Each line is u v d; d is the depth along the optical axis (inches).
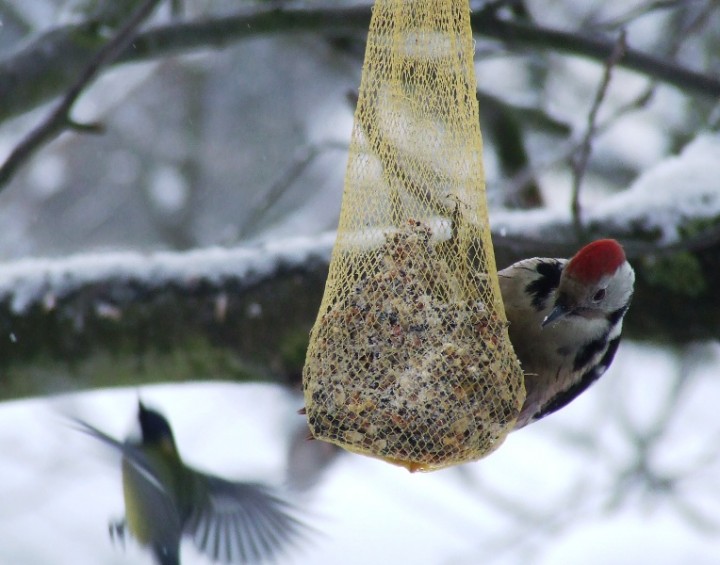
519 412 326.6
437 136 338.3
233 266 481.1
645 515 623.5
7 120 525.0
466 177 334.0
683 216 465.7
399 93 335.3
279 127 887.1
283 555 373.1
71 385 485.7
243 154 887.1
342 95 864.9
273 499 382.3
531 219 470.6
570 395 367.2
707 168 490.6
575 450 658.2
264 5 518.6
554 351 347.9
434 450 317.7
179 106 900.0
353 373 319.6
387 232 331.3
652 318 463.8
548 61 730.2
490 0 506.0
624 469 637.9
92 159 896.3
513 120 650.8
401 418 315.6
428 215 336.8
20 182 894.4
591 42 506.3
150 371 484.1
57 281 483.5
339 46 595.5
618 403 655.8
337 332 322.3
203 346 476.7
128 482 389.1
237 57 894.4
